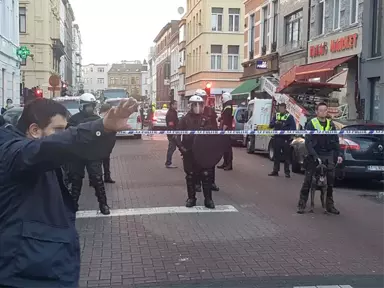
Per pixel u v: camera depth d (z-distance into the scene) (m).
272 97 19.44
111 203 9.14
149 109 40.97
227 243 6.57
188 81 57.59
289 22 27.56
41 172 2.36
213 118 10.73
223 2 47.94
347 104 19.67
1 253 2.42
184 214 8.25
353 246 6.50
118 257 5.96
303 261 5.84
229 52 48.41
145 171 13.47
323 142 8.40
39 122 2.62
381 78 17.58
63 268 2.50
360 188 11.33
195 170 8.74
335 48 21.03
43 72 44.03
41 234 2.46
